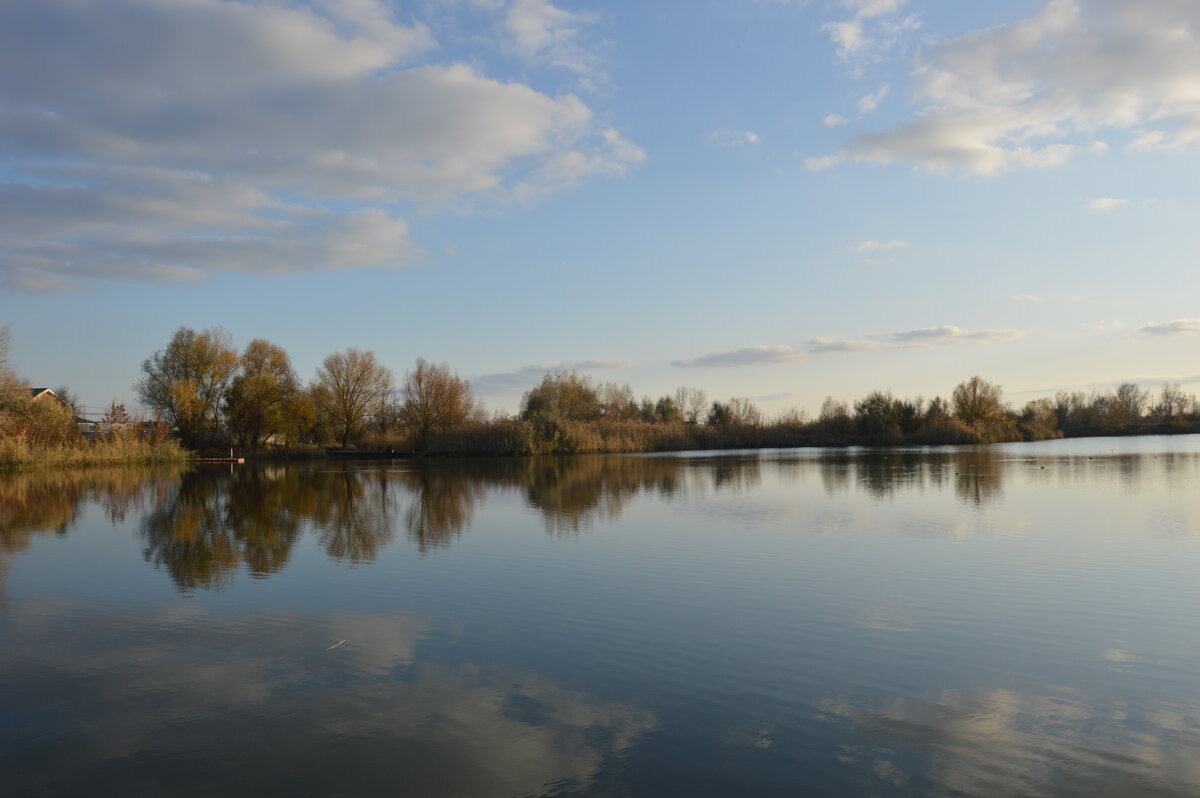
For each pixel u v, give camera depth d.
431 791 7.56
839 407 99.94
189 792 7.60
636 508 29.20
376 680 10.57
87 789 7.68
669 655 11.52
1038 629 12.79
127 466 60.50
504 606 14.42
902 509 28.05
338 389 84.88
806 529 23.42
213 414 77.31
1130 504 29.03
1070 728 8.95
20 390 55.88
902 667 10.97
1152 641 12.13
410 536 22.94
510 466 58.09
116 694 10.16
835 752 8.33
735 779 7.74
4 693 10.22
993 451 75.88
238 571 18.02
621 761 8.14
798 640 12.22
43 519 28.05
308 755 8.34
